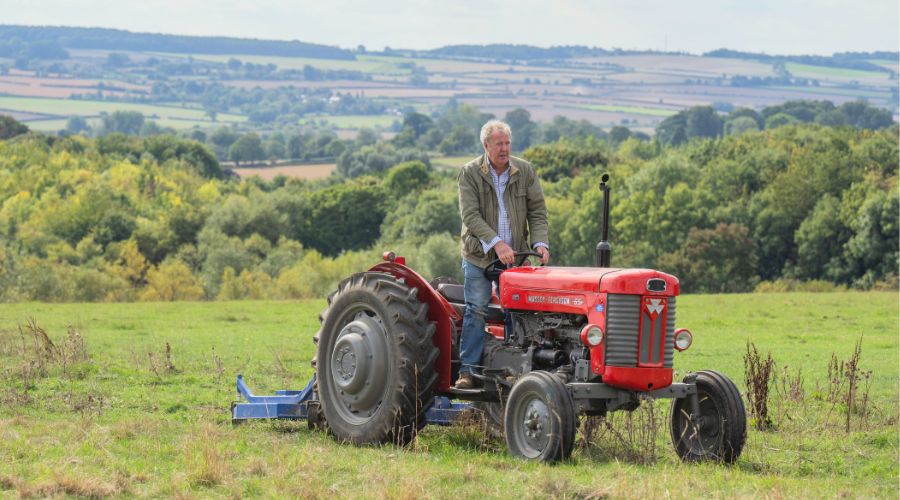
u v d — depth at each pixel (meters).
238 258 101.25
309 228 137.88
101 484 9.93
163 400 16.55
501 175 13.13
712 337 33.88
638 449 12.83
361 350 12.94
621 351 11.66
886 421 16.06
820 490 10.79
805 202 106.69
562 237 111.06
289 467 10.96
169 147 188.50
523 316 12.77
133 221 127.31
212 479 10.34
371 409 13.09
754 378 15.36
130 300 69.00
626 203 107.94
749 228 106.12
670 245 104.44
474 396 12.81
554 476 10.49
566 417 11.38
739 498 9.95
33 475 10.38
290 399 14.48
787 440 14.12
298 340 30.36
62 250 114.88
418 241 116.00
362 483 10.36
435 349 12.73
